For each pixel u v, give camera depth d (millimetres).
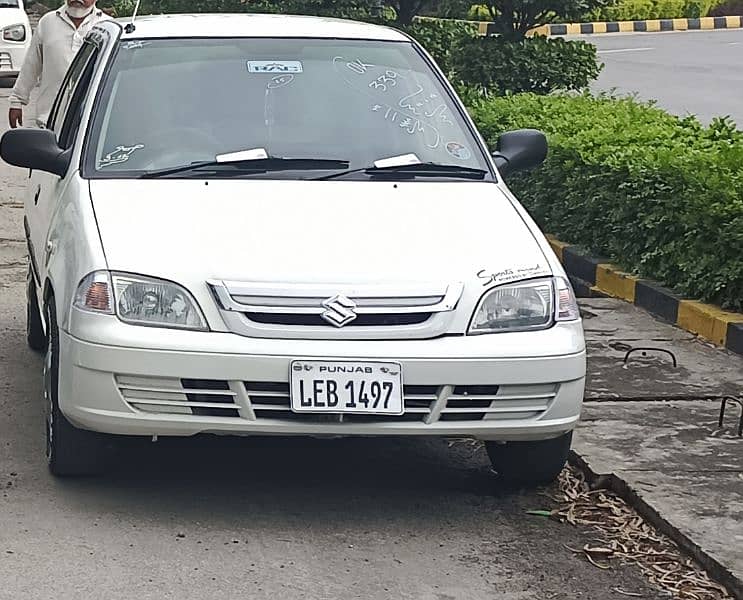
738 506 5121
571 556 4805
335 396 4637
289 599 4344
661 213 8523
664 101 18484
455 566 4676
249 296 4688
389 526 5012
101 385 4699
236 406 4656
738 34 31969
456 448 6004
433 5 16969
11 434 5902
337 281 4742
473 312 4832
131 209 5168
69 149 5879
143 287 4738
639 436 5977
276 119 5832
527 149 6281
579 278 9562
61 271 5121
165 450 5762
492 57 14008
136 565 4551
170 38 6176
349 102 5988
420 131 5934
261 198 5293
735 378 6973
